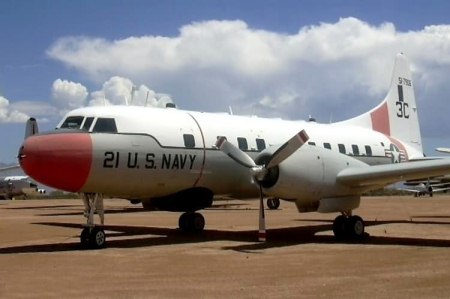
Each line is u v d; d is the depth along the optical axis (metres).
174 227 20.55
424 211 29.44
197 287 8.98
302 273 10.20
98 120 14.44
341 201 15.38
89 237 14.23
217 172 16.61
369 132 23.14
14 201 54.03
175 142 15.62
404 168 14.64
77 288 8.95
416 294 8.29
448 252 12.98
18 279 9.79
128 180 14.79
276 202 34.03
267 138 18.30
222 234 17.78
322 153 15.06
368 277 9.73
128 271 10.58
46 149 13.41
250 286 9.02
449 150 23.64
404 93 26.02
